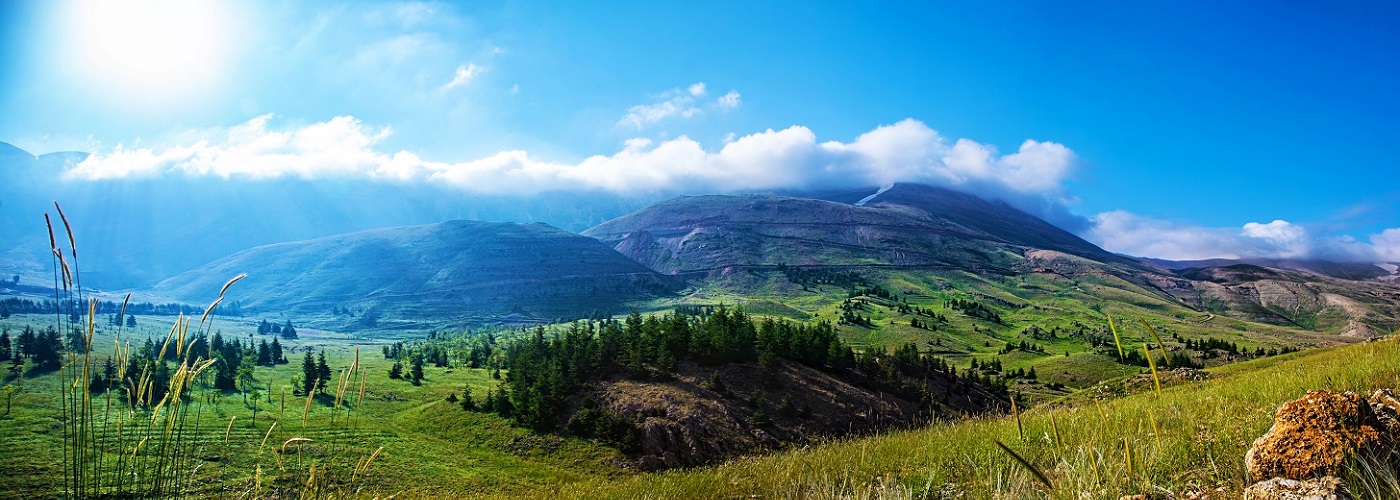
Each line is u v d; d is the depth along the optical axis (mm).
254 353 162125
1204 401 12453
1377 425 5512
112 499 5152
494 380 144625
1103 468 5879
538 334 128375
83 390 5594
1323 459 5285
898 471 10562
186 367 6180
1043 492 6008
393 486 62844
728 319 132750
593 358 110250
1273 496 5168
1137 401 11953
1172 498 5543
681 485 15227
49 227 5344
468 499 53375
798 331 124812
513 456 89812
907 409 100750
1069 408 13172
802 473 12547
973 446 10906
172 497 5562
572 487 21297
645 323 124500
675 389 103625
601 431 93062
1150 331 3373
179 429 6180
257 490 6465
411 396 118250
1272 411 9070
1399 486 4668
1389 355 14430
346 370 7910
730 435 93688
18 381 86062
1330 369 13867
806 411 99250
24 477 48844
